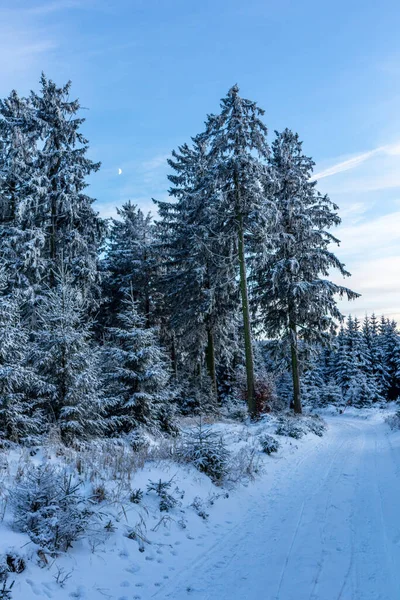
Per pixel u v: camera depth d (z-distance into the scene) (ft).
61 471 22.35
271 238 67.10
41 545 15.44
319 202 82.33
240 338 95.81
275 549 18.56
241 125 61.72
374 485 30.04
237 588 15.01
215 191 64.64
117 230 113.60
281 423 58.23
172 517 21.47
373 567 16.06
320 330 79.66
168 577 16.06
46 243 66.13
